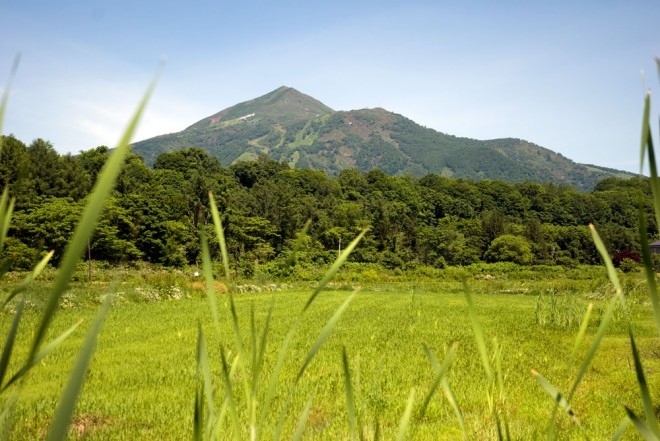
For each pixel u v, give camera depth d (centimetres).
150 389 823
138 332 1489
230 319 1842
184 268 4809
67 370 927
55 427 46
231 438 443
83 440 542
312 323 1798
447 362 119
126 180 5469
